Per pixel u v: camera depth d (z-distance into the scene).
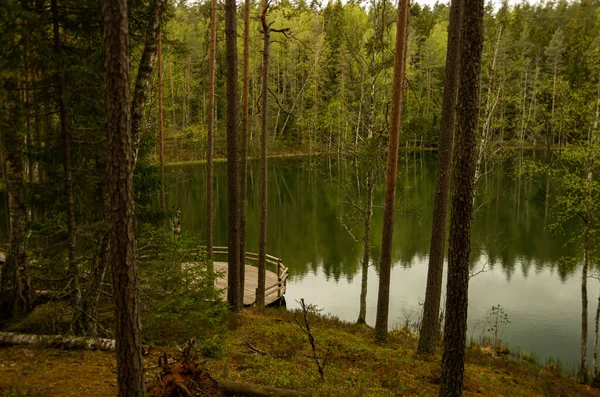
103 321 8.77
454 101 10.05
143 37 8.90
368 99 15.51
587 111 14.75
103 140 8.02
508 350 13.59
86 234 8.12
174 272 8.59
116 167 4.50
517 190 35.00
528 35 53.22
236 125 12.50
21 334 7.21
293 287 19.09
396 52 10.59
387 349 11.08
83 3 6.99
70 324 7.77
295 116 54.16
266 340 10.15
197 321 8.48
